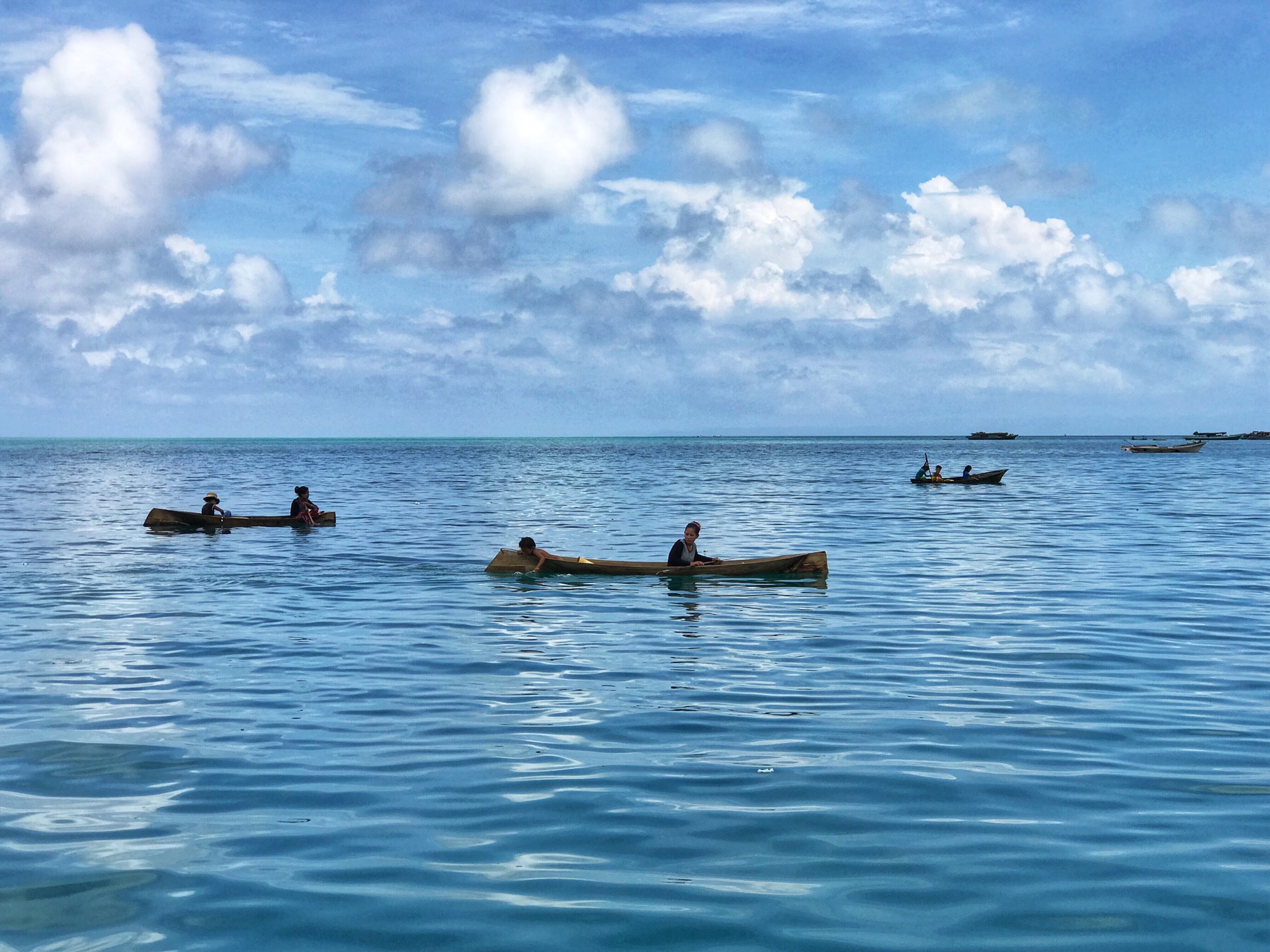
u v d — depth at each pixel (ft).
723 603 61.72
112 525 116.57
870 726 34.76
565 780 28.96
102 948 19.38
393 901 21.26
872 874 22.53
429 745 32.53
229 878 22.41
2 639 50.26
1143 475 261.24
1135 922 20.26
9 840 24.58
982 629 53.06
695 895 21.50
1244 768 30.01
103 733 33.96
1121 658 45.73
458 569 77.46
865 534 105.81
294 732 34.09
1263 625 53.88
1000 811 26.48
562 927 20.12
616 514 132.05
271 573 75.41
